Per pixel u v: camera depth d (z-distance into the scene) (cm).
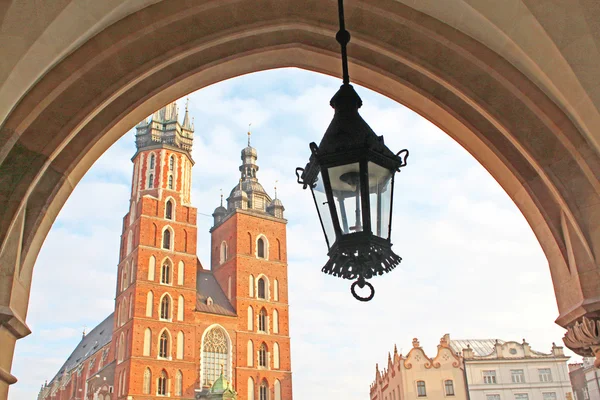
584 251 664
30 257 649
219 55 731
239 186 9231
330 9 691
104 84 630
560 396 5738
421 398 5734
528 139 673
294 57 786
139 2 621
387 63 753
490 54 657
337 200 492
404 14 668
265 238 8644
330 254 492
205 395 7031
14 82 523
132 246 7719
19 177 599
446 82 690
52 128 613
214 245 8931
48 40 535
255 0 679
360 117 520
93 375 7881
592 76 553
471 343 6675
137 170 8219
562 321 697
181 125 8688
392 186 506
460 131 772
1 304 591
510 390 5772
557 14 539
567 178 661
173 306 7350
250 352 7794
